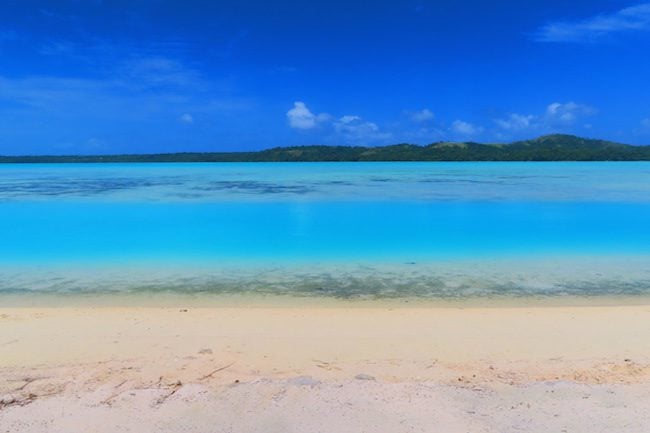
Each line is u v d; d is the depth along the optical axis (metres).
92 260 7.79
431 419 2.61
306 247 8.94
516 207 14.70
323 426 2.54
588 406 2.73
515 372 3.29
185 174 35.25
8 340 4.02
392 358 3.61
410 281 6.39
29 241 9.66
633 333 4.19
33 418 2.64
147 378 3.20
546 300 5.54
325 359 3.59
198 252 8.48
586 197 17.38
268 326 4.43
